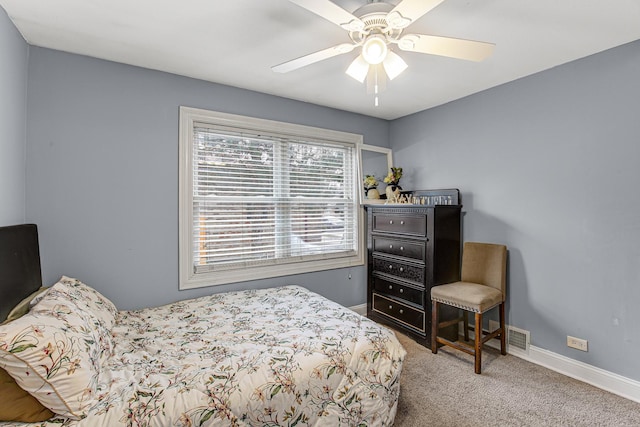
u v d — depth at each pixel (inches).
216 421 49.1
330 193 137.0
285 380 56.7
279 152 123.3
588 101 87.8
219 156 110.4
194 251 105.8
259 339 69.1
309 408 57.7
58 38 78.0
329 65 93.4
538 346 99.7
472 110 117.6
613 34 76.0
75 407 44.9
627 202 81.4
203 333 72.9
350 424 60.9
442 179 129.0
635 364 80.3
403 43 59.0
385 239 130.3
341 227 140.1
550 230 96.5
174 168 100.2
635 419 73.0
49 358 44.4
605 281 85.5
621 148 82.2
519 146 103.7
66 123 84.7
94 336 57.1
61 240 84.4
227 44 81.5
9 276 60.7
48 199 82.6
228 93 109.7
